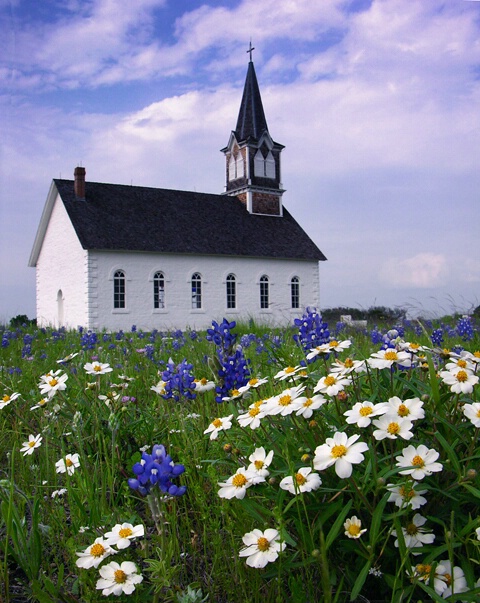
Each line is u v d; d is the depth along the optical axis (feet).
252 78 161.99
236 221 146.72
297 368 9.23
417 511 7.25
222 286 134.92
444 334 27.32
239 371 10.86
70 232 124.57
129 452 11.40
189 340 35.27
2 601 7.33
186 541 8.59
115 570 6.65
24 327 63.16
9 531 7.66
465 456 7.72
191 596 6.45
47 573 8.07
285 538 6.47
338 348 9.14
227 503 7.84
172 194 143.95
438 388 7.92
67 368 16.90
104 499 8.95
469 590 6.17
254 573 7.26
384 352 8.41
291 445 7.81
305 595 6.88
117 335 38.83
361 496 6.72
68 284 125.70
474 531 6.94
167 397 11.63
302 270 149.89
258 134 156.97
